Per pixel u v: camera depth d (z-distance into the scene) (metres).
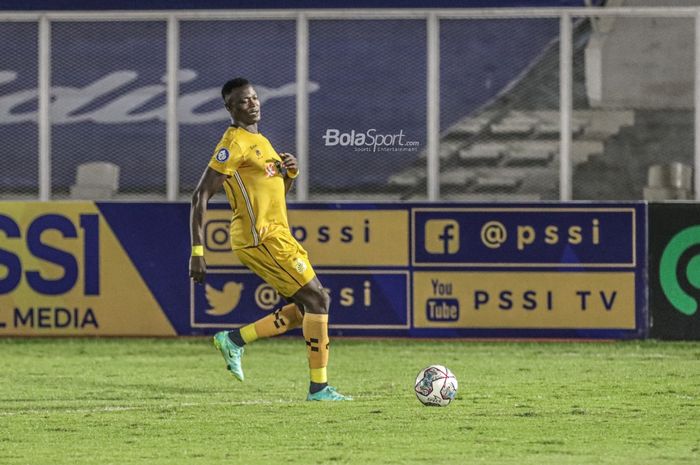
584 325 47.09
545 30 47.88
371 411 32.16
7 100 49.25
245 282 48.00
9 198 49.50
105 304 48.38
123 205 48.25
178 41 48.72
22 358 44.09
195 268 32.41
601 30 47.69
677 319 47.00
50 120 49.22
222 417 31.45
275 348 46.62
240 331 34.38
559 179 48.03
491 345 46.84
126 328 48.41
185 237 48.19
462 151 48.31
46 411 32.81
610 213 46.91
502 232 47.19
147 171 49.16
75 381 38.78
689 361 42.53
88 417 31.69
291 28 48.41
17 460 26.11
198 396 35.53
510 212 47.12
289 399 34.72
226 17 48.38
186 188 49.03
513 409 32.53
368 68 48.28
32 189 49.53
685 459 25.77
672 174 47.84
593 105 47.94
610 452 26.58
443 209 47.28
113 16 48.62
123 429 29.84
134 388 37.28
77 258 48.31
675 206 46.78
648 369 40.72
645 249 46.91
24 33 49.09
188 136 48.97
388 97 48.31
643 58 47.69
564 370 40.59
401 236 47.44
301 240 47.72
